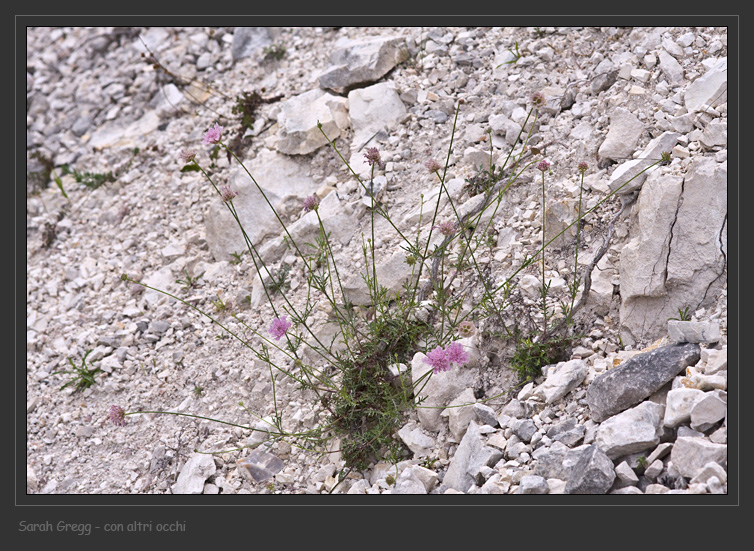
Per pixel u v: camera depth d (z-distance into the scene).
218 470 2.61
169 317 2.84
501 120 2.80
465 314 2.63
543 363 2.55
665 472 2.38
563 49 2.88
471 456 2.47
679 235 2.53
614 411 2.45
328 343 2.69
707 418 2.38
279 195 2.89
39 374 2.85
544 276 2.58
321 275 2.76
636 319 2.53
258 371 2.70
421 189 2.80
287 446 2.61
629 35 2.83
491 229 2.69
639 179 2.60
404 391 2.55
